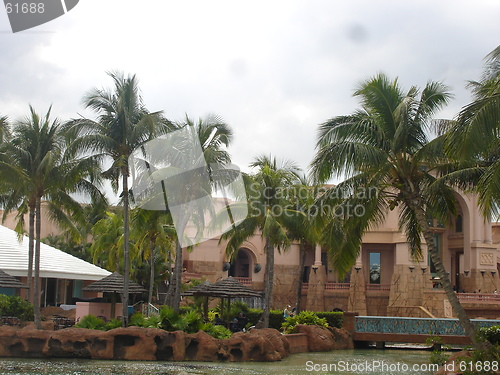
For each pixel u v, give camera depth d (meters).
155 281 43.31
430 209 21.77
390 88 18.88
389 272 46.91
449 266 47.78
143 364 20.08
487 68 15.84
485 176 13.95
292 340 26.34
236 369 19.41
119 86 24.89
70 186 25.08
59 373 17.16
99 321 24.14
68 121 24.33
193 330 23.69
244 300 46.56
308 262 50.84
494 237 57.34
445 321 28.55
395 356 25.92
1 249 32.94
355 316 30.62
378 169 18.58
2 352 21.45
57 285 39.41
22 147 25.30
